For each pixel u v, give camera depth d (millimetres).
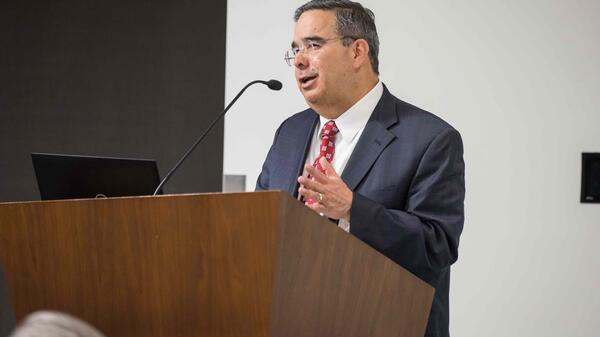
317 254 2766
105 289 2881
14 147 8328
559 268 7617
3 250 3043
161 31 8406
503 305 7660
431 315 4082
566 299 7598
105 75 8383
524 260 7648
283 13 8102
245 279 2617
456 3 7828
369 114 4410
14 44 8375
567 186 7637
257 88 8070
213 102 8352
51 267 2971
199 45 8383
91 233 2871
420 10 7867
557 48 7695
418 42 7859
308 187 3453
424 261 3799
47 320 1163
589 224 7594
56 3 8391
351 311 3012
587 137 7621
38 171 4348
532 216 7656
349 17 4383
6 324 7719
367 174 4207
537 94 7691
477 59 7777
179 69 8367
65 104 8359
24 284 3033
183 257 2717
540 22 7723
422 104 7832
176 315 2762
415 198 4047
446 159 4137
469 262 7699
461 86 7785
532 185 7668
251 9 8117
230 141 8109
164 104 8375
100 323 2906
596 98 7641
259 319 2605
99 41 8398
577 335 7578
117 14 8422
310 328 2811
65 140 8352
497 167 7703
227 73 8109
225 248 2643
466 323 7691
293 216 2607
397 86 7863
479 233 7695
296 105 8039
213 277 2676
